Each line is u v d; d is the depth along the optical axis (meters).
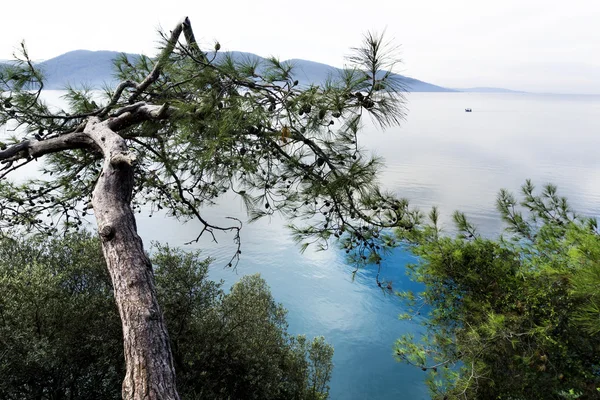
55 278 7.68
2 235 4.57
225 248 41.66
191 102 2.81
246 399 9.53
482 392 5.23
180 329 9.02
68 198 4.30
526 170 88.00
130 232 2.06
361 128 2.46
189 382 8.91
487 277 5.84
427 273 6.53
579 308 4.12
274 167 3.16
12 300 6.72
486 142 139.75
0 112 3.51
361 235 3.02
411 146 127.06
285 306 30.89
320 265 38.62
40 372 6.73
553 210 6.61
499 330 5.00
